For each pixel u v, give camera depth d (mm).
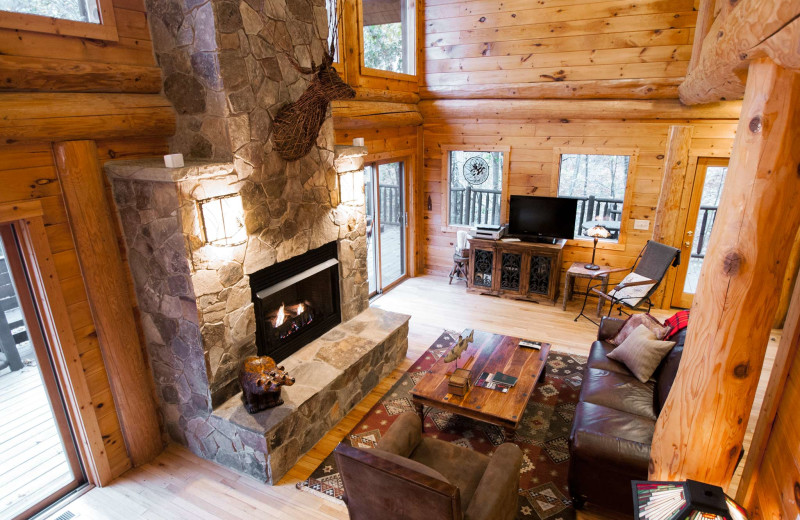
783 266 1765
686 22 4910
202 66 2943
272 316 3732
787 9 1270
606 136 5621
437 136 6555
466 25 5891
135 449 3293
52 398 2953
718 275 1869
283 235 3611
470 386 3441
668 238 5508
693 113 5117
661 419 2258
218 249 3039
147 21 3055
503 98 5934
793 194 1688
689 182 5352
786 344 1720
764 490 1756
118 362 3096
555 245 5840
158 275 3025
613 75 5363
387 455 2133
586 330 5316
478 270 6395
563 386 4207
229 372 3277
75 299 2865
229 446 3219
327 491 3080
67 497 3053
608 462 2604
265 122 3301
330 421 3691
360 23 4957
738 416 1977
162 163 2951
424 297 6352
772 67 1613
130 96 2980
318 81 3227
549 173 6059
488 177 6508
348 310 4582
